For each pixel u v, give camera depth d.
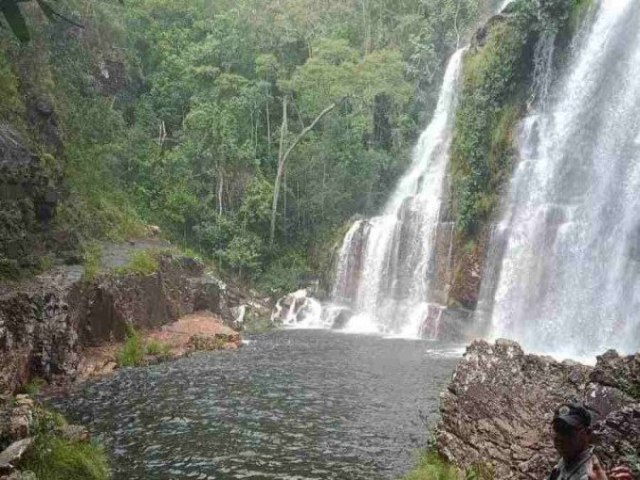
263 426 14.08
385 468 11.54
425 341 27.69
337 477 11.09
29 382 17.00
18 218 20.59
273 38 47.16
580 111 27.58
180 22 49.44
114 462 11.67
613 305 23.20
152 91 44.97
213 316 29.25
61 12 35.97
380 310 34.06
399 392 17.38
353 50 44.41
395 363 21.77
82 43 39.19
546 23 29.98
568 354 23.89
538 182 28.30
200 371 19.97
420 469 10.59
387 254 34.94
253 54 46.78
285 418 14.73
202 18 50.34
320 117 41.72
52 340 17.95
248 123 43.94
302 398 16.62
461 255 30.72
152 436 13.24
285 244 41.50
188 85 44.72
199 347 24.02
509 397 10.24
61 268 21.47
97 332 21.16
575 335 24.47
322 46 42.88
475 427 10.42
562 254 25.73
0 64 25.56
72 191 28.25
